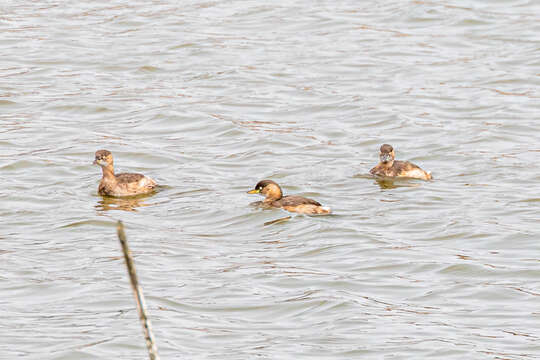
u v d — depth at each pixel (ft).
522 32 139.03
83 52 129.80
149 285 57.88
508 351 48.85
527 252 64.08
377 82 117.19
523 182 81.35
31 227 69.67
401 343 49.85
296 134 97.71
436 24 143.95
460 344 49.62
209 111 105.29
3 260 62.13
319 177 83.87
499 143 93.97
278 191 75.36
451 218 71.20
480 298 56.44
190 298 56.03
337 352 48.80
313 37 137.90
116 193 78.38
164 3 157.17
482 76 119.55
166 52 129.90
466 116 103.76
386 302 55.98
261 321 53.16
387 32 140.15
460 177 83.61
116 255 63.41
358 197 77.92
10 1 158.51
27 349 48.98
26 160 87.40
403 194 78.38
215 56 128.16
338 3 155.94
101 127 99.96
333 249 64.95
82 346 49.19
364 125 101.09
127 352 48.70
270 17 147.95
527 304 55.47
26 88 113.91
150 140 95.86
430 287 58.23
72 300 55.67
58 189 79.97
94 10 153.17
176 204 75.97
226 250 64.90
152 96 111.04
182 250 64.64
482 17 146.20
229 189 80.12
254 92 112.98
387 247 65.10
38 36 137.59
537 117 102.63
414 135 97.35
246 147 93.45
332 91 113.29
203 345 49.65
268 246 65.87
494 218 71.41
